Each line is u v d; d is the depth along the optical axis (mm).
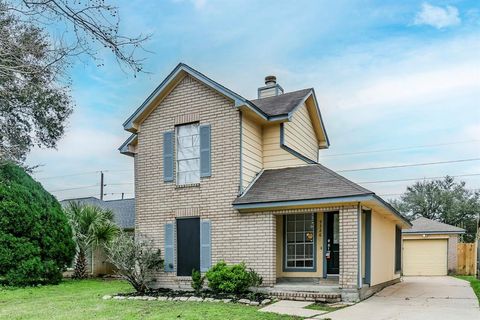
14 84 6930
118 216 23359
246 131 12656
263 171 13320
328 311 8781
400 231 17719
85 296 11805
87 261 19656
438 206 40656
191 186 12844
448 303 9922
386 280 13773
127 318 8172
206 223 12422
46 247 15609
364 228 11648
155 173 13531
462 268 22344
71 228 17203
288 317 8070
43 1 5266
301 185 11633
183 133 13367
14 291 13242
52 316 8617
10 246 14688
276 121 13258
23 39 6137
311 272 12234
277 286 11109
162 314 8492
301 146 15250
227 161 12383
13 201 14992
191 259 12648
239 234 11875
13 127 15102
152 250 12727
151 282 12961
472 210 38781
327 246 12219
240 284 10695
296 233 12625
